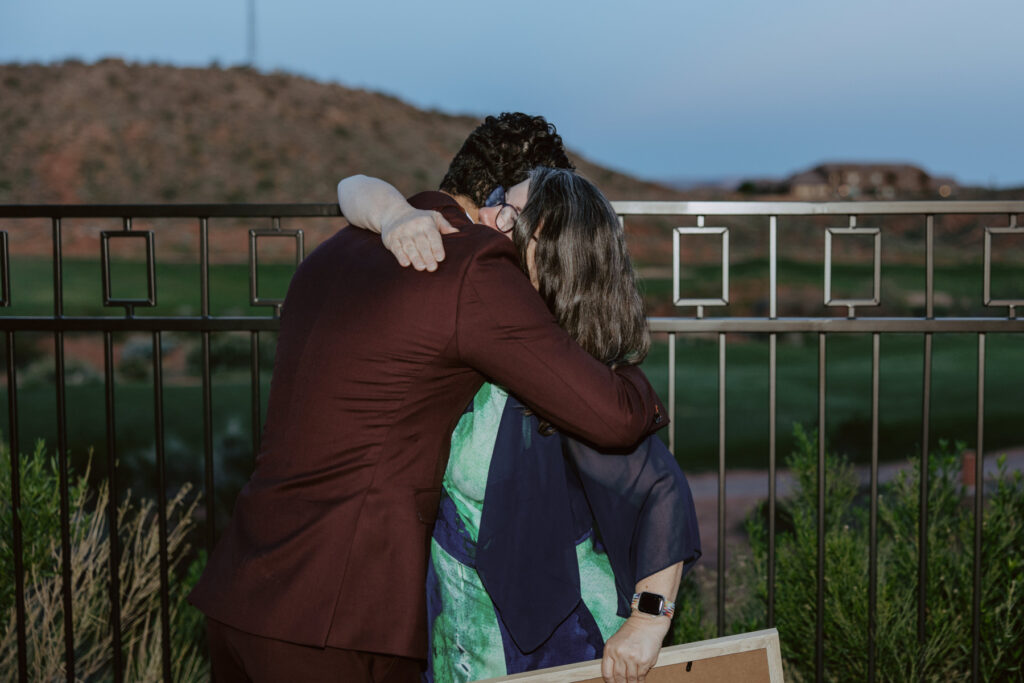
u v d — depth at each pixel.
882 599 2.47
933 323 1.98
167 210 1.95
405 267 1.25
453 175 1.53
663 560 1.35
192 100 64.75
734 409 11.40
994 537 2.51
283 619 1.21
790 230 50.72
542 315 1.25
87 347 18.33
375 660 1.25
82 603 2.50
